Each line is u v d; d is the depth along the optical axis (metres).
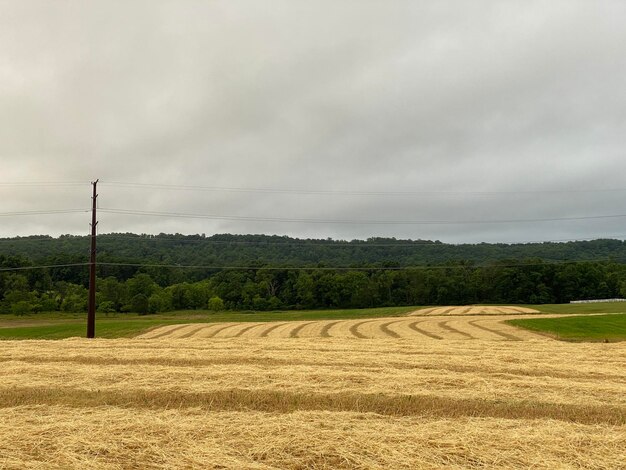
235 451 7.14
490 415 9.52
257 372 13.16
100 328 44.44
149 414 9.12
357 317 56.91
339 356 17.53
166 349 20.27
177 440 7.57
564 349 20.88
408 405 10.10
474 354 18.62
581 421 9.18
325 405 10.26
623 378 13.34
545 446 7.25
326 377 12.45
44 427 8.12
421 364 15.33
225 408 10.09
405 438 7.57
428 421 8.83
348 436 7.66
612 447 7.27
